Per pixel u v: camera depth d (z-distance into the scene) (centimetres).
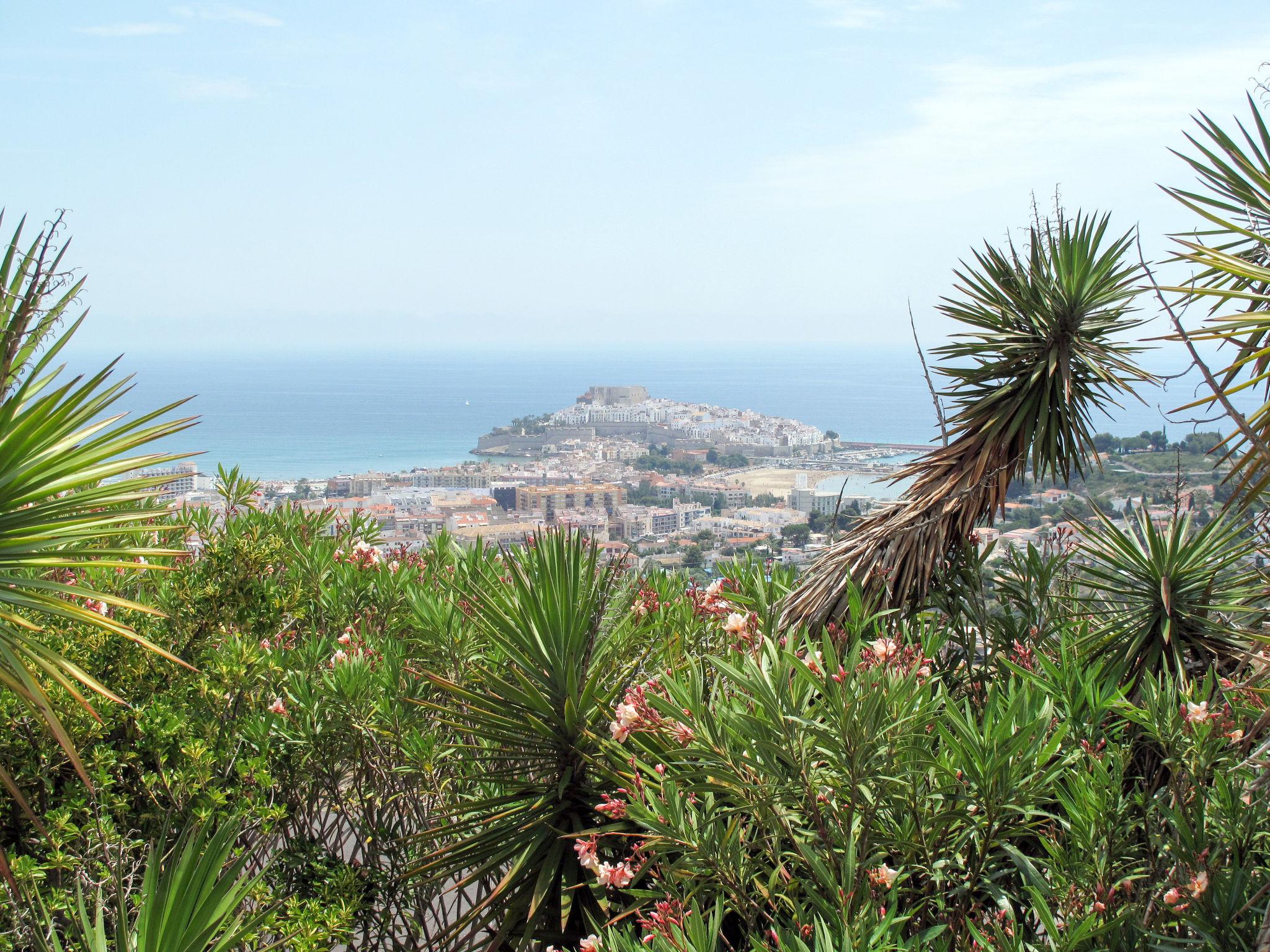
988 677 401
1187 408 221
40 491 249
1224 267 218
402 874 353
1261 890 211
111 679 357
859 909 225
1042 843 261
